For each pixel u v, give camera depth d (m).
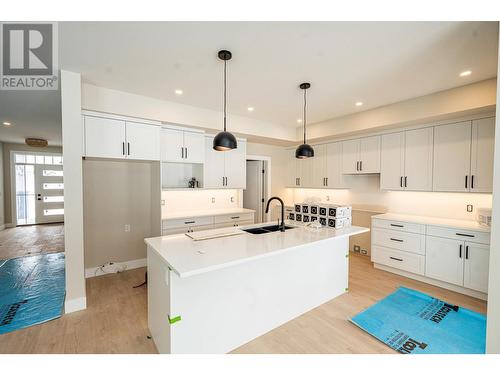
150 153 3.39
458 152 3.19
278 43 2.02
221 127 3.97
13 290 3.03
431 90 3.02
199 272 1.50
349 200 4.93
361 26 1.79
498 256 1.36
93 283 3.26
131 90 3.07
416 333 2.19
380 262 3.77
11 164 7.07
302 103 3.56
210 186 4.34
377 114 3.70
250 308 2.11
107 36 1.92
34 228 6.98
